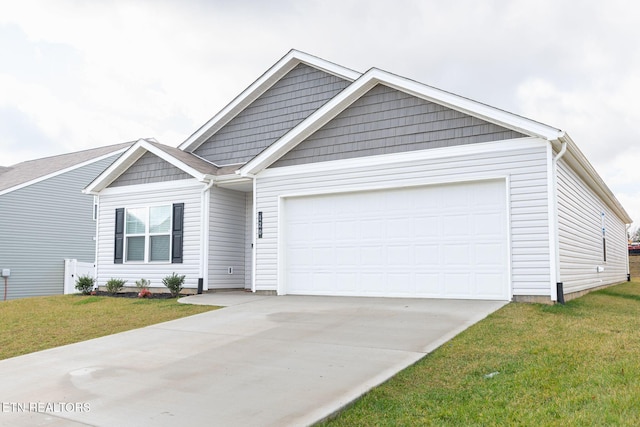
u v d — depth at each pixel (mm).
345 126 11812
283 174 12516
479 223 10242
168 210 14320
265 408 4547
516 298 9688
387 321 8164
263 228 12695
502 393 4758
